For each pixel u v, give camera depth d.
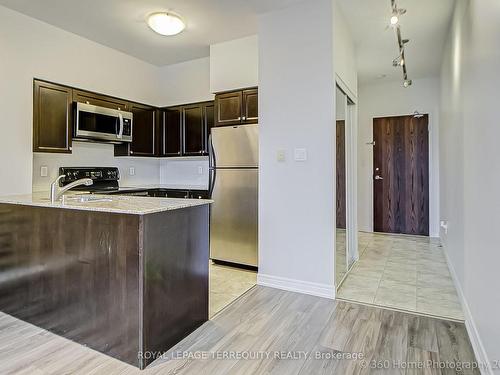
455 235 3.30
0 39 3.16
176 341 2.16
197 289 2.37
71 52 3.81
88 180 2.71
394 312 2.62
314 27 2.95
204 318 2.45
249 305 2.77
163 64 4.95
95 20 3.48
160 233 2.03
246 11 3.21
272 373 1.84
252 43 3.85
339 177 3.27
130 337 1.94
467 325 2.35
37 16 3.39
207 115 4.64
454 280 3.27
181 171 5.25
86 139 4.00
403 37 3.85
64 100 3.74
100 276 2.05
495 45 1.77
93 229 2.08
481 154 2.10
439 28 3.63
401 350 2.06
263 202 3.25
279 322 2.46
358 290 3.11
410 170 5.81
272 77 3.17
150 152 4.86
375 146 6.06
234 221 3.80
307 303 2.81
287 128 3.10
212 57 4.14
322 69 2.92
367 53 4.35
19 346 2.12
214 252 3.96
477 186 2.21
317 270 2.99
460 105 2.97
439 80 5.23
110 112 4.15
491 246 1.80
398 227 5.92
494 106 1.79
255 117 3.81
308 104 2.99
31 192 3.41
